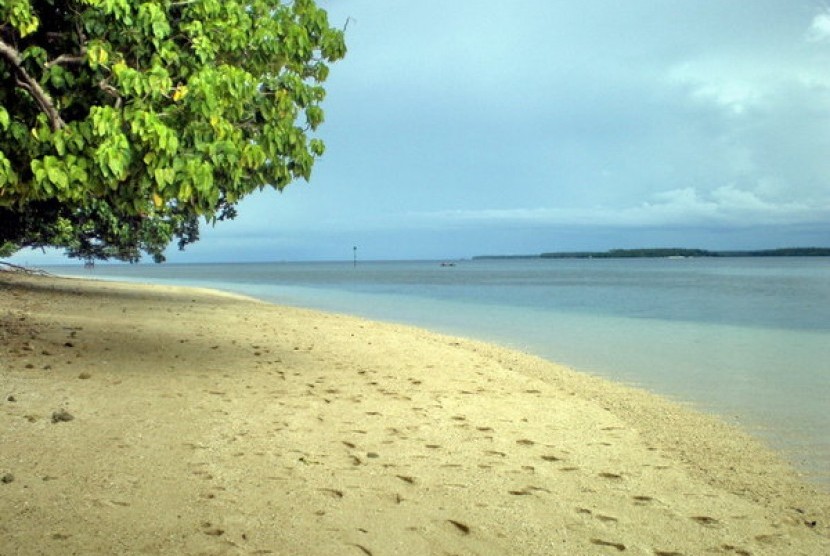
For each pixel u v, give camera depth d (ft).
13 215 67.36
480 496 17.80
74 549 12.75
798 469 22.72
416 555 13.80
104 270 565.94
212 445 20.68
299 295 155.63
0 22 28.71
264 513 15.38
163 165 26.53
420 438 23.54
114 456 18.76
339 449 21.40
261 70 34.81
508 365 45.75
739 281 275.59
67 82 29.43
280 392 30.17
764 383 40.47
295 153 35.40
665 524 16.81
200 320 63.82
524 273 479.00
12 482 16.07
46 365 31.63
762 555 15.28
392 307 114.52
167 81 26.63
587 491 18.99
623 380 41.39
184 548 13.17
